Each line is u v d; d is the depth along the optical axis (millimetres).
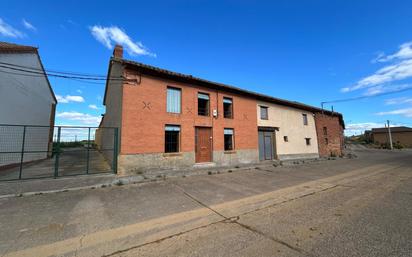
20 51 12422
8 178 8727
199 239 3852
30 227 4406
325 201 6238
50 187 7523
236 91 14992
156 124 11062
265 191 7539
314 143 21531
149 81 11062
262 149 16781
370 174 11305
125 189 7691
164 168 11102
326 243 3604
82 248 3564
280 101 18031
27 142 13602
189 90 12672
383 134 58531
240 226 4438
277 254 3266
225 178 9938
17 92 12219
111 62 13641
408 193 7047
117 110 11609
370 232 4020
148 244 3689
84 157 18766
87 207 5695
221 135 13898
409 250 3344
